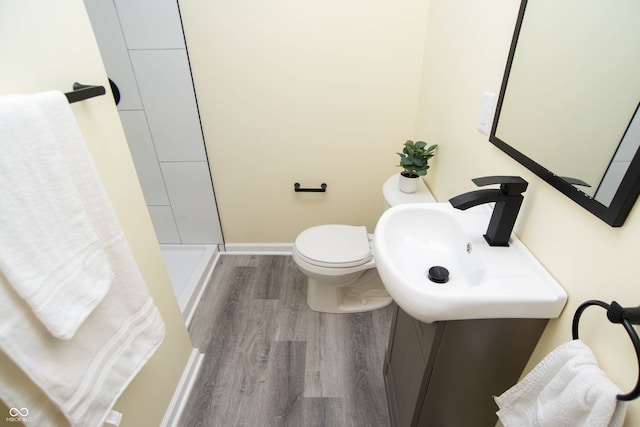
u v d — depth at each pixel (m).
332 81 1.69
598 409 0.51
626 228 0.53
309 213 2.10
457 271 0.94
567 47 0.66
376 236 0.91
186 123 1.78
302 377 1.42
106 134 0.84
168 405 1.20
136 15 1.50
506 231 0.83
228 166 1.94
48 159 0.58
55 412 0.65
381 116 1.78
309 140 1.85
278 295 1.89
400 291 0.73
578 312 0.58
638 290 0.52
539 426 0.63
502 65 0.92
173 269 2.06
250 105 1.75
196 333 1.64
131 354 0.82
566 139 0.66
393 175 1.83
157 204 2.05
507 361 0.80
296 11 1.53
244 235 2.19
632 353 0.53
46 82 0.66
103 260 0.70
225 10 1.52
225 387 1.38
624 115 0.52
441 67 1.39
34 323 0.56
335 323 1.70
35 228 0.55
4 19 0.57
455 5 1.24
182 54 1.60
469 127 1.14
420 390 0.88
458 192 1.25
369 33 1.58
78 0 0.74
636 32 0.50
